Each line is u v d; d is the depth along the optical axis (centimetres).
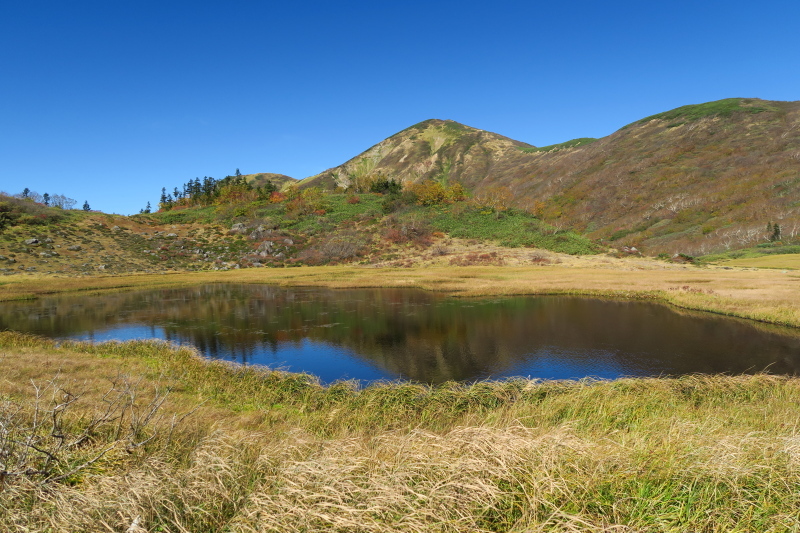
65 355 1348
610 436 553
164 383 1052
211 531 327
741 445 438
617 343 1683
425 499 316
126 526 313
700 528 307
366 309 2514
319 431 766
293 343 1753
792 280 3431
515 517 315
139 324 2155
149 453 473
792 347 1591
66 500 328
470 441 419
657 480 355
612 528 292
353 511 296
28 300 3042
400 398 959
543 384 1039
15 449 407
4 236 5378
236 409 923
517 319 2162
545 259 5231
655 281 3453
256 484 381
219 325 2111
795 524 303
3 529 306
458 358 1516
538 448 395
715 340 1711
